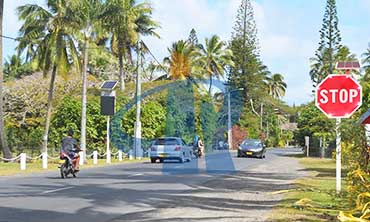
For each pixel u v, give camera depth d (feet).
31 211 43.29
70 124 138.72
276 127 309.01
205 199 52.06
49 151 134.62
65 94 160.56
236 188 62.85
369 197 37.65
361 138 44.83
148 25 166.81
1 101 110.42
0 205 46.57
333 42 171.53
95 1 113.91
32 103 166.09
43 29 112.78
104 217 40.68
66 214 41.96
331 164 117.19
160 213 42.60
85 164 110.73
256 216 40.83
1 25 109.09
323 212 42.75
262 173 88.33
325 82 47.65
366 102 60.39
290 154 184.24
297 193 56.24
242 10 206.08
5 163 108.27
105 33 119.44
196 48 178.70
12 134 137.39
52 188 60.95
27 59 115.55
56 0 110.83
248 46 204.64
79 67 114.93
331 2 171.42
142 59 154.10
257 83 205.16
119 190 59.62
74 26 111.96
